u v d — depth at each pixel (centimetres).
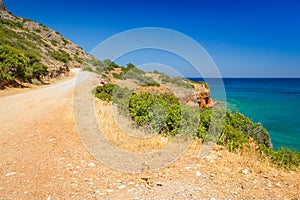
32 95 1495
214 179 374
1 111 965
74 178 377
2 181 367
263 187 353
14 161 444
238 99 4584
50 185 354
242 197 324
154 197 325
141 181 370
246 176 388
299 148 1572
